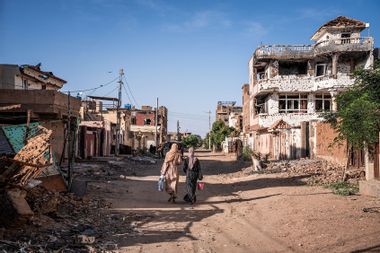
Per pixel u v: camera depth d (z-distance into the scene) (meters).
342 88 40.97
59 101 20.34
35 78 29.11
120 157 39.59
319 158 26.23
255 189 16.66
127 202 13.02
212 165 35.75
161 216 10.71
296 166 23.66
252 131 49.06
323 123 25.38
